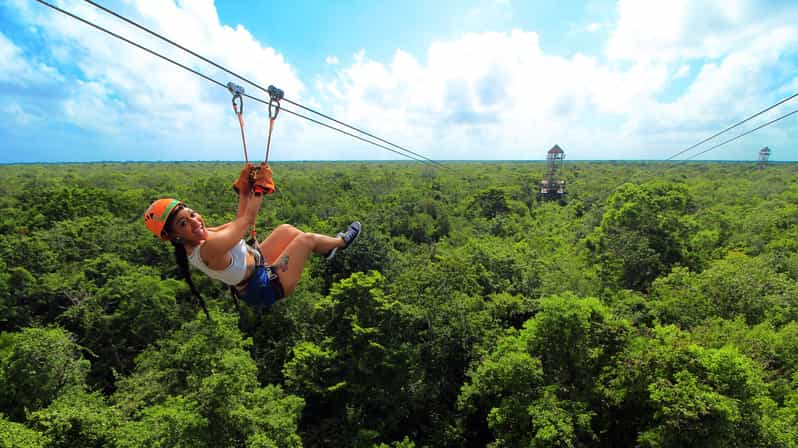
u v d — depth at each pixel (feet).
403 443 60.80
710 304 85.30
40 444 46.50
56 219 153.79
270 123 14.05
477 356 76.69
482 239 169.27
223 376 52.70
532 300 93.09
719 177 384.27
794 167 513.04
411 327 82.17
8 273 102.63
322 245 14.23
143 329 92.07
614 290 109.81
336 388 69.87
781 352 64.28
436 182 336.49
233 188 12.75
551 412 54.60
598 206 202.59
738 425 48.55
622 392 58.23
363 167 596.29
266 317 92.89
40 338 66.18
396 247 169.58
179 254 11.24
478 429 75.72
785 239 128.16
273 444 49.42
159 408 54.75
